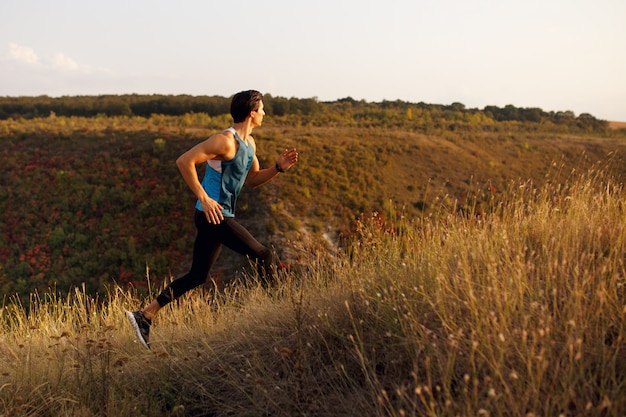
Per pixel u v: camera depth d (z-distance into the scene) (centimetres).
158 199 4309
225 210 367
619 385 217
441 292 294
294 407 284
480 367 238
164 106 11844
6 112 11944
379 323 310
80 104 11762
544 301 279
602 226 345
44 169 4950
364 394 275
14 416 315
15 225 4156
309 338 328
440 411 236
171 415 312
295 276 398
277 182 4522
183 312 458
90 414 315
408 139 6384
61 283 3459
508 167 6153
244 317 398
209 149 346
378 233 414
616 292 272
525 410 218
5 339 458
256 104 363
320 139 6069
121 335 427
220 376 336
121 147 5334
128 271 3569
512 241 346
